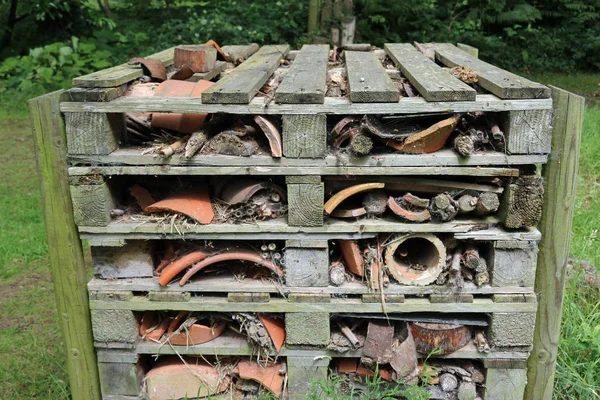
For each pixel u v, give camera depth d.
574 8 11.88
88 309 2.75
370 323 2.68
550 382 2.79
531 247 2.53
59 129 2.53
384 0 10.80
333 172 2.47
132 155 2.52
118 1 15.08
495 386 2.70
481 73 2.83
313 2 9.26
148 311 2.81
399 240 2.59
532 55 11.66
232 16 10.74
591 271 3.84
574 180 2.55
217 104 2.43
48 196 2.60
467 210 2.54
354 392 2.75
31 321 3.90
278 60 3.66
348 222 2.58
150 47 10.85
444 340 2.65
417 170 2.46
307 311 2.63
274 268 2.63
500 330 2.62
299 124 2.43
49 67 10.00
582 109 2.47
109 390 2.81
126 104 2.46
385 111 2.40
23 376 3.24
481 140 2.48
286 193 2.64
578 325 3.22
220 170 2.50
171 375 2.77
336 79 2.99
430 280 2.59
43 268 4.60
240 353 2.74
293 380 2.73
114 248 2.68
